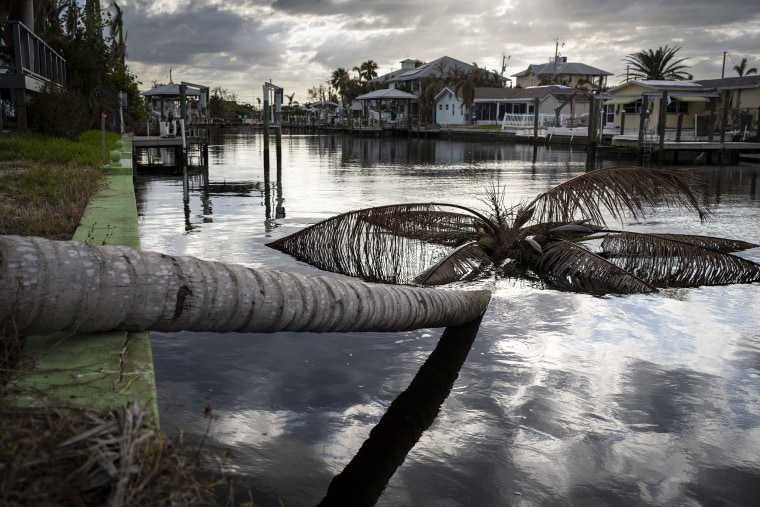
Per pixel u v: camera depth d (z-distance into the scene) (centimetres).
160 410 413
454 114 8544
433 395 462
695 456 386
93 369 340
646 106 3947
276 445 379
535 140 5453
